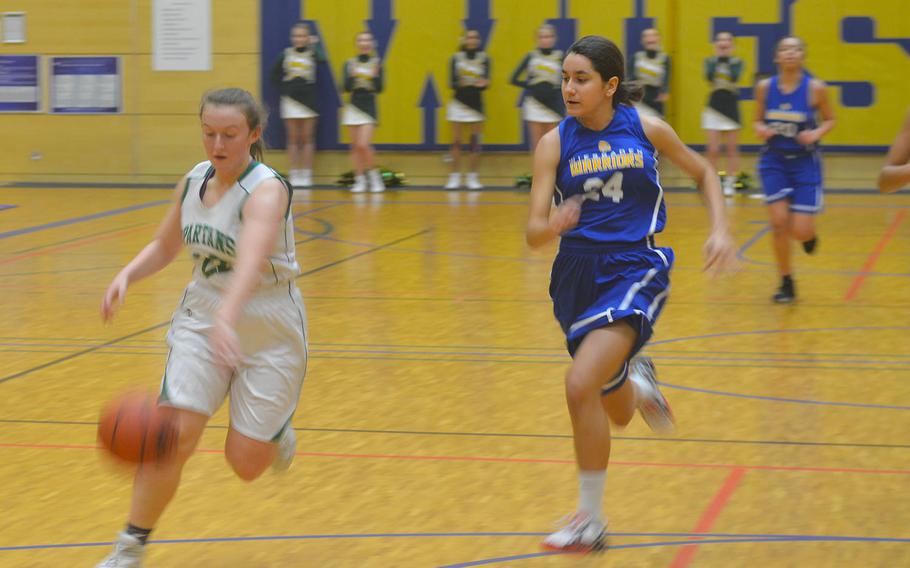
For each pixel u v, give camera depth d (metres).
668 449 7.22
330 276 14.25
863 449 7.18
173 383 5.05
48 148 27.33
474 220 20.09
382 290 13.30
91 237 17.92
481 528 5.88
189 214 5.21
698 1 24.98
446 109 26.12
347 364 9.66
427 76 26.08
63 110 27.14
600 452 5.54
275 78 25.84
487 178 26.34
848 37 24.66
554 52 24.72
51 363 9.70
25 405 8.34
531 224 5.77
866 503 6.18
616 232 5.74
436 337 10.74
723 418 7.93
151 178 27.17
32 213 21.22
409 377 9.20
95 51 26.89
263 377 5.18
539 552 5.54
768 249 16.59
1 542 5.69
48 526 5.92
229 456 5.23
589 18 25.33
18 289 13.42
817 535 5.72
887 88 24.67
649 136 5.85
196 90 26.75
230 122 5.00
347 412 8.16
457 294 13.05
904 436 7.45
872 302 12.45
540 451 7.21
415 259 15.66
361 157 25.28
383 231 18.61
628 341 5.60
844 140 25.00
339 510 6.16
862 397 8.46
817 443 7.32
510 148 26.02
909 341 10.43
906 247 16.62
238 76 26.58
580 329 5.66
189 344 5.15
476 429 7.71
